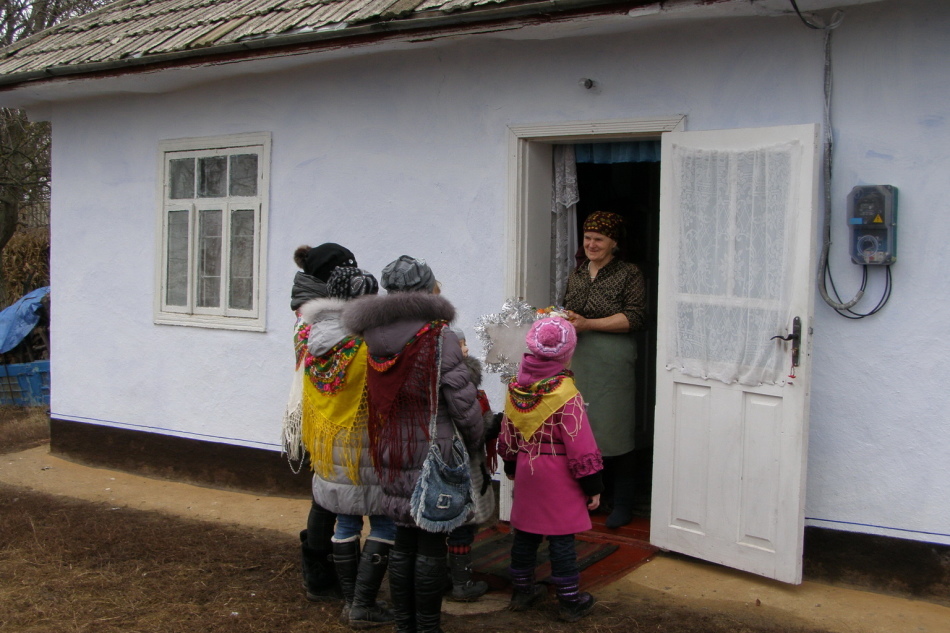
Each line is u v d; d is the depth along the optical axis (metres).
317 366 3.93
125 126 6.98
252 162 6.42
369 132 5.87
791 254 4.26
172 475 6.82
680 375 4.68
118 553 5.14
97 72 6.35
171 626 4.13
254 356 6.41
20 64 6.88
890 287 4.29
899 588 4.32
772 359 4.32
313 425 3.94
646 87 4.88
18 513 5.96
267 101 6.30
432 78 5.60
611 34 4.95
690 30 4.73
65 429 7.41
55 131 7.35
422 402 3.69
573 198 5.44
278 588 4.61
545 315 4.25
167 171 6.81
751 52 4.58
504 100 5.33
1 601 4.42
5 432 8.59
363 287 4.00
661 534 4.79
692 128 4.76
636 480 6.00
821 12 4.34
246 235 6.48
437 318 3.71
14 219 11.59
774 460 4.33
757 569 4.40
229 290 6.59
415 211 5.71
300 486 6.26
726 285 4.48
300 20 5.64
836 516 4.45
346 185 5.98
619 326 5.01
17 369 10.20
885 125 4.28
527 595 4.22
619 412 5.11
